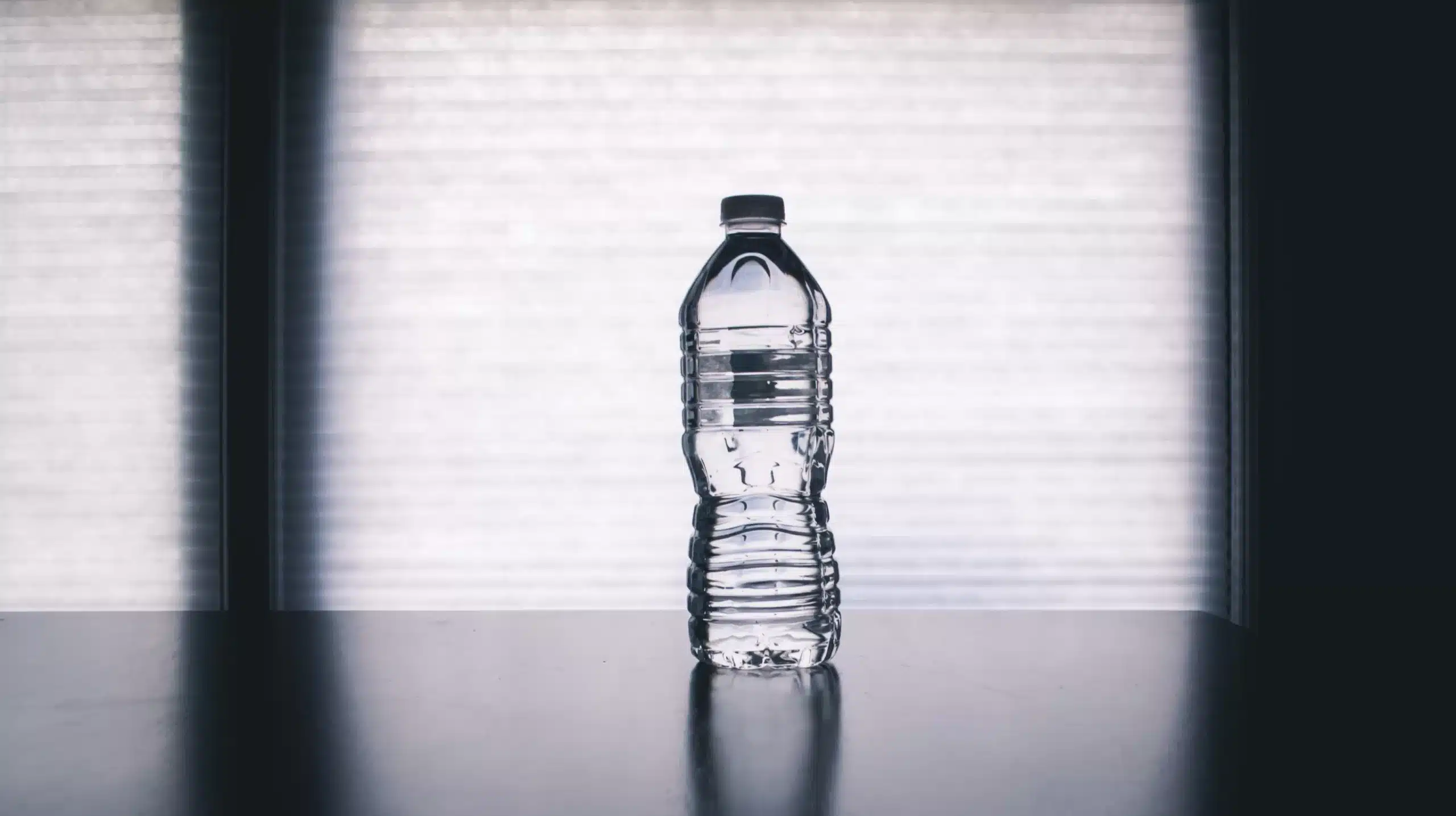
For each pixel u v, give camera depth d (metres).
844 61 2.47
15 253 2.48
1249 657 0.91
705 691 0.79
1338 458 2.41
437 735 0.67
